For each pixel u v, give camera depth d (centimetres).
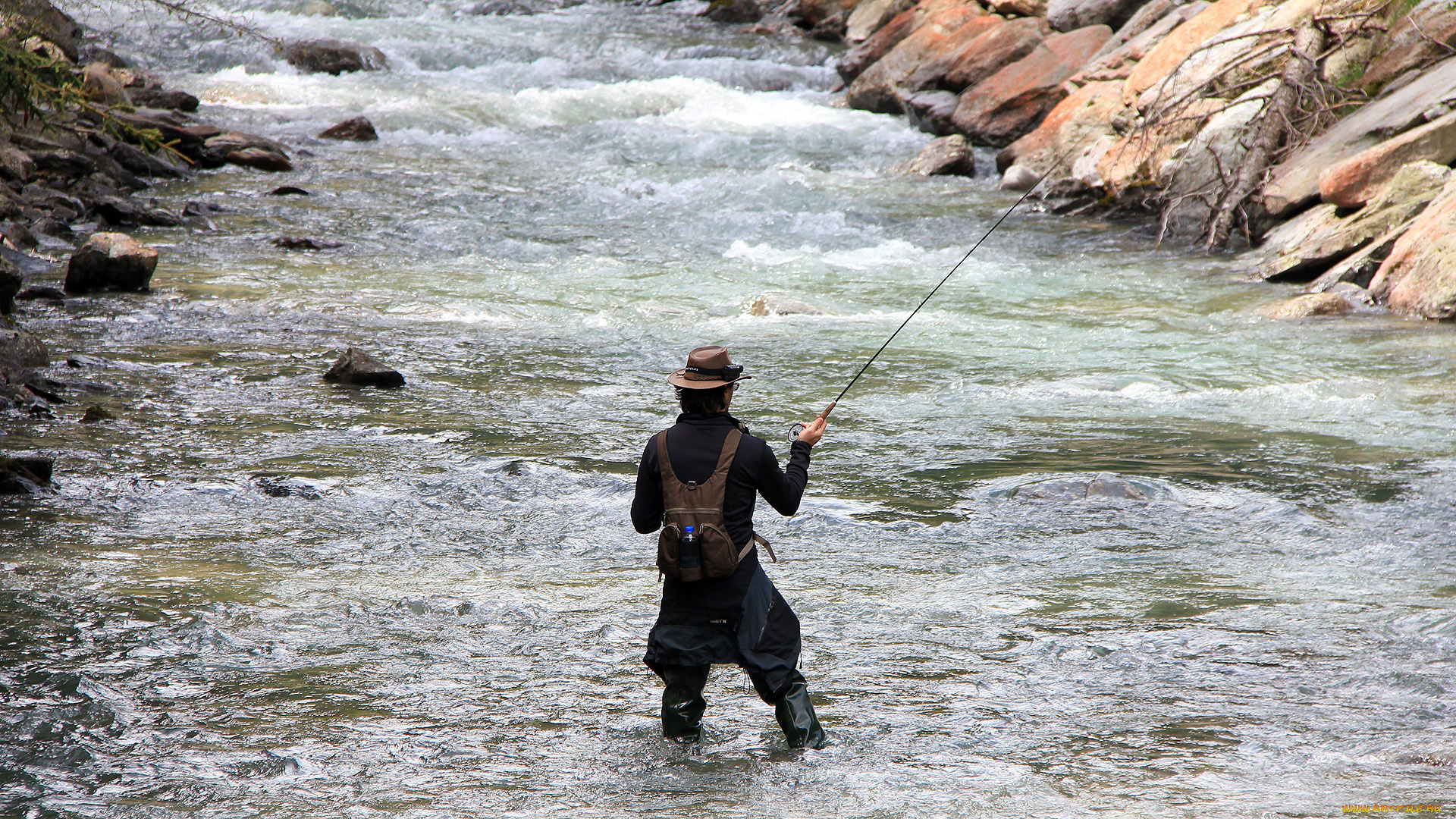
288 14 14400
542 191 8444
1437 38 7194
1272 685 1859
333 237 6906
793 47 14125
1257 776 1531
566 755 1606
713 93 12212
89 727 1658
